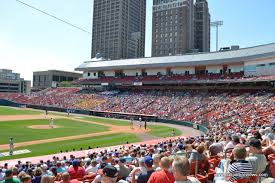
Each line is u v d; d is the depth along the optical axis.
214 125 58.22
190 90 94.38
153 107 90.62
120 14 144.50
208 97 83.38
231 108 69.25
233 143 13.59
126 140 48.91
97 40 175.75
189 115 77.12
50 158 33.59
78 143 44.59
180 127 70.25
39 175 13.84
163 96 96.06
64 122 74.31
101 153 28.00
